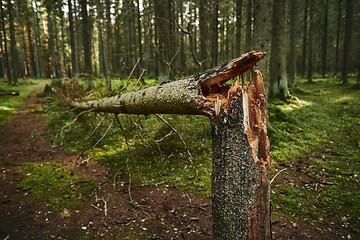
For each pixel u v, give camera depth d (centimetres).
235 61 127
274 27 978
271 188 351
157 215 301
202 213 300
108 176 424
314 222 270
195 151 490
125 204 329
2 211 318
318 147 509
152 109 221
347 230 252
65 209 320
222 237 140
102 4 1280
